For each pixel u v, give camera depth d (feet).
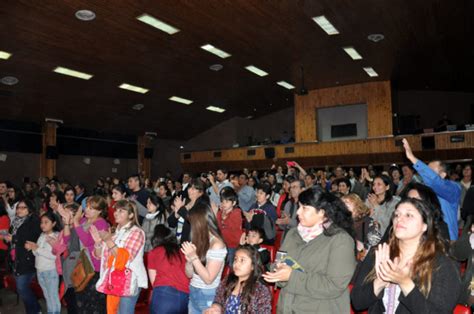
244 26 31.55
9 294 18.83
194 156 57.11
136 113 50.08
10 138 43.11
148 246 14.60
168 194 24.13
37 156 45.96
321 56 38.52
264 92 51.93
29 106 41.19
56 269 13.52
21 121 43.96
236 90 49.65
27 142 44.60
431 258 5.76
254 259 8.14
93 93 42.14
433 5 26.89
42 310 15.80
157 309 9.87
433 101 54.90
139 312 12.70
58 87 39.11
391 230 6.53
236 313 7.97
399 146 43.65
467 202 13.47
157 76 41.34
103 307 11.81
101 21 29.25
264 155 51.44
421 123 55.01
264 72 43.83
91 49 33.53
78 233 11.92
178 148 64.03
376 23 30.48
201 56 37.88
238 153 53.42
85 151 51.06
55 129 46.78
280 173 32.76
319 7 28.17
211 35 33.17
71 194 19.24
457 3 26.35
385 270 5.57
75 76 37.88
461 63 40.32
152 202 14.84
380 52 37.11
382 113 47.21
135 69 38.73
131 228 11.02
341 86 49.52
